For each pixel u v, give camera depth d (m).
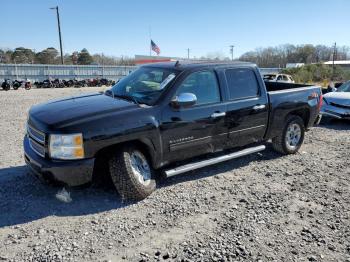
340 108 10.37
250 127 5.86
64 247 3.49
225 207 4.47
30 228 3.84
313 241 3.71
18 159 6.22
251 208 4.46
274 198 4.80
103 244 3.56
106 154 4.46
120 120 4.34
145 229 3.88
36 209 4.28
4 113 12.16
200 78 5.22
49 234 3.72
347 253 3.50
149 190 4.65
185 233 3.81
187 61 5.62
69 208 4.33
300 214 4.33
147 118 4.55
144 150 4.75
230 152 5.95
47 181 4.31
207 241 3.66
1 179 5.20
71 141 4.08
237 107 5.57
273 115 6.22
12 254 3.36
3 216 4.09
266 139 6.31
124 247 3.52
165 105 4.76
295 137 6.92
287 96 6.46
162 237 3.72
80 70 44.12
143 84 5.22
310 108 6.97
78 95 5.59
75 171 4.13
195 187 5.10
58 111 4.56
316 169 6.08
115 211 4.28
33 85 36.94
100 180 4.97
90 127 4.15
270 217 4.23
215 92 5.36
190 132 5.02
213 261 3.30
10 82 33.03
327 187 5.25
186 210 4.35
